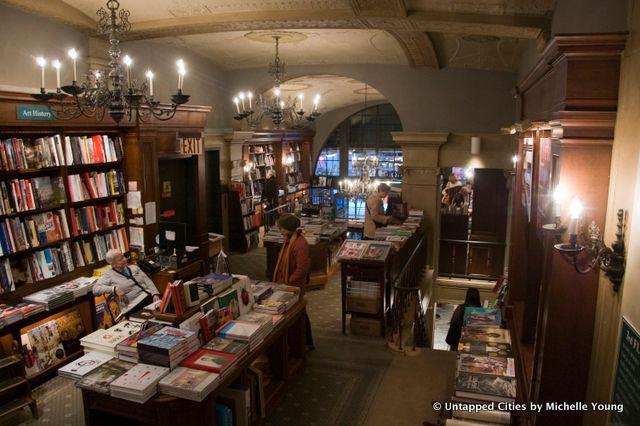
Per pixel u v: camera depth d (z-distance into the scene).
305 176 16.06
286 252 5.32
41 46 5.68
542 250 4.14
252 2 5.30
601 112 2.65
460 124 9.14
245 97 10.09
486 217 10.90
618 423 2.35
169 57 8.08
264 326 4.11
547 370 2.94
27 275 5.29
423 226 9.61
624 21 2.56
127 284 5.25
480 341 4.45
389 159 16.83
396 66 9.25
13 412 4.29
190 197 8.52
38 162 5.28
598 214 2.76
